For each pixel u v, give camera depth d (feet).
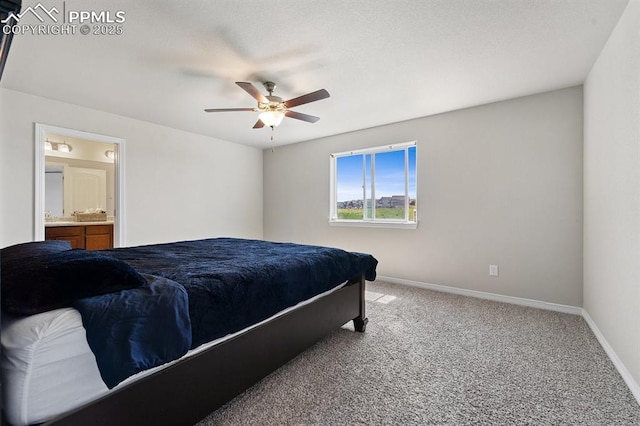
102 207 16.76
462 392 5.25
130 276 3.79
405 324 8.36
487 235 10.69
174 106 10.83
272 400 5.02
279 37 6.54
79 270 3.49
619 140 6.03
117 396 3.34
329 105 10.71
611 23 6.00
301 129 13.89
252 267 5.63
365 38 6.57
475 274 10.96
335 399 5.05
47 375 2.94
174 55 7.29
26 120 9.64
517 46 6.86
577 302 9.14
